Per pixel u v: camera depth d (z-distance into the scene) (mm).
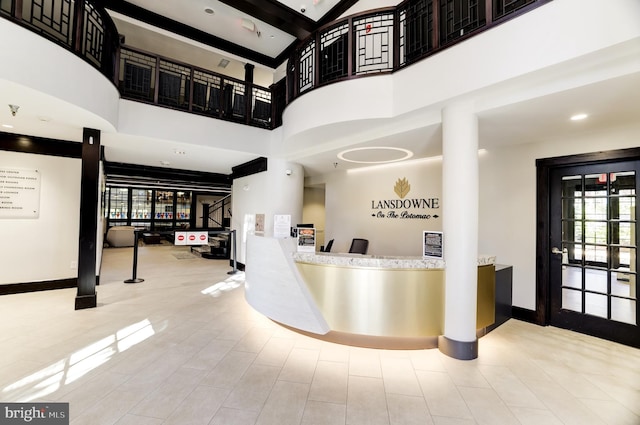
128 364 2855
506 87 2764
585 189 3893
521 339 3645
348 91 3787
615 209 3639
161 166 8141
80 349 3143
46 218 5281
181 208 15453
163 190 14758
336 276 3404
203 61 8758
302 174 6938
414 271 3268
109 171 7902
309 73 4777
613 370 2895
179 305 4723
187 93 6574
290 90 5109
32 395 2346
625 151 3496
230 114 6793
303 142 5102
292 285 3549
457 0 3969
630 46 2084
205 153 6172
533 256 4266
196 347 3262
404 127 3855
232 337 3555
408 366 2941
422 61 3273
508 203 4551
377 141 4438
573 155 3922
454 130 3160
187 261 9000
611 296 3627
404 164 6332
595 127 3600
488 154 4801
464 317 3104
